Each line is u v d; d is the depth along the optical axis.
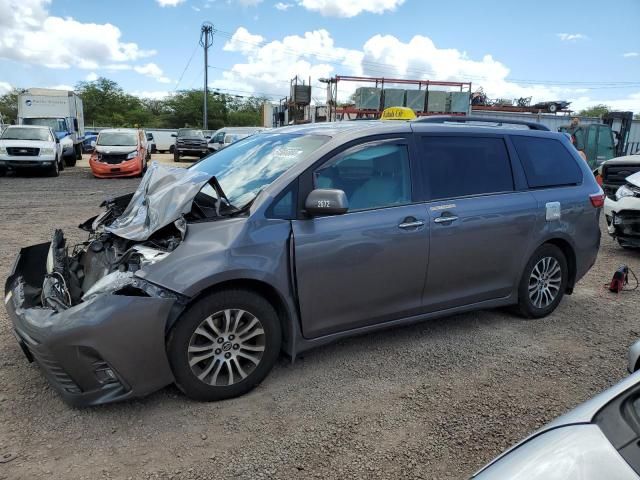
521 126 5.03
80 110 28.30
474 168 4.41
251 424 3.18
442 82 22.94
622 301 5.67
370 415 3.31
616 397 1.87
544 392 3.65
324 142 3.83
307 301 3.59
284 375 3.79
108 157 18.28
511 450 1.79
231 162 4.25
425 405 3.45
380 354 4.16
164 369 3.17
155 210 3.50
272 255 3.41
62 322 2.98
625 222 7.55
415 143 4.14
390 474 2.78
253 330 3.46
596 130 18.50
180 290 3.11
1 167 17.84
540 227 4.70
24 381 3.59
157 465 2.80
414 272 4.02
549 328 4.82
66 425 3.11
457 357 4.15
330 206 3.39
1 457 2.81
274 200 3.51
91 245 3.79
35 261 4.06
